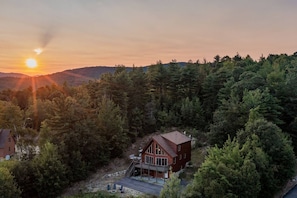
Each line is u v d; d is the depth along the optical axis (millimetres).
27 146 51531
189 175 44562
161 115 68062
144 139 63344
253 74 61750
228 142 36219
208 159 32688
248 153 33281
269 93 51406
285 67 86375
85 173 45281
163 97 74312
